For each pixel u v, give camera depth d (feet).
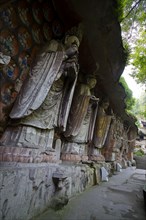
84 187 21.53
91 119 23.59
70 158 19.76
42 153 13.78
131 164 62.08
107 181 29.25
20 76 12.81
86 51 20.88
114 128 39.24
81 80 22.26
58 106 15.75
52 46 14.24
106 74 26.23
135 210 16.43
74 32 16.22
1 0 10.12
